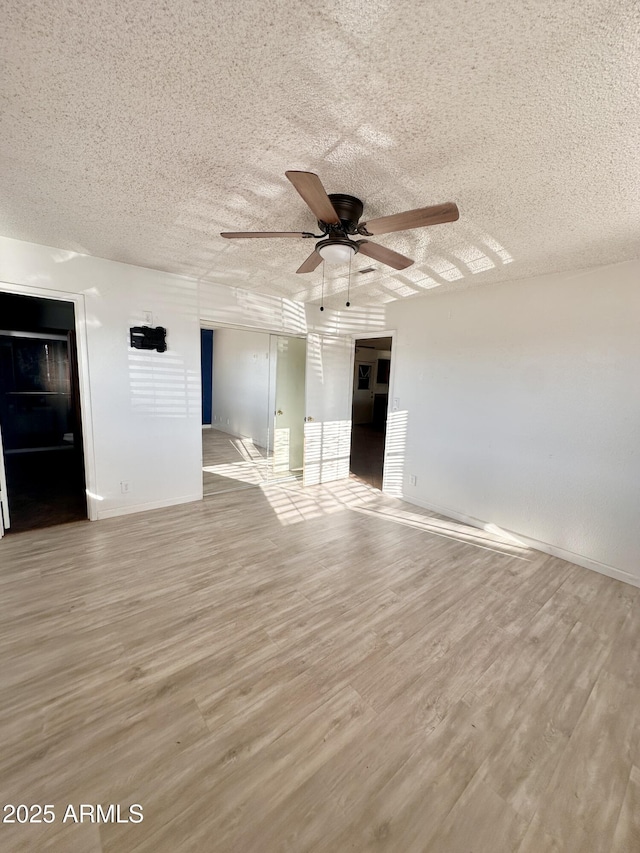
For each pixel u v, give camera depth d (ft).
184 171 5.76
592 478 9.36
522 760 4.54
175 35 3.40
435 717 5.10
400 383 14.15
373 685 5.60
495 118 4.33
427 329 13.08
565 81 3.71
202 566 8.92
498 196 6.11
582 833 3.80
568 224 6.99
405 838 3.72
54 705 5.06
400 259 7.18
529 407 10.49
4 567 8.60
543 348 10.11
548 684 5.73
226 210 7.09
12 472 16.30
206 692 5.36
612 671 6.03
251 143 5.01
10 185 6.26
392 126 4.55
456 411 12.34
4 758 4.33
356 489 15.76
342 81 3.85
